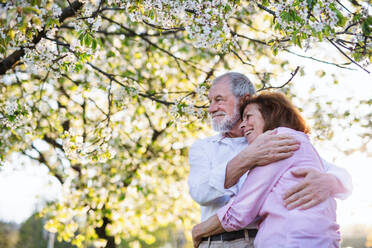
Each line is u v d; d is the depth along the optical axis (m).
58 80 6.66
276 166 2.30
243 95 3.06
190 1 2.79
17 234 20.58
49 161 7.28
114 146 7.22
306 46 2.66
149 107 6.78
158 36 6.68
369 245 7.66
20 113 3.91
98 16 3.11
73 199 7.47
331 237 2.10
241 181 2.70
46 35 3.26
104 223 7.88
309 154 2.37
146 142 7.60
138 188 7.51
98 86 5.88
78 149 3.88
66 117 6.75
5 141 6.26
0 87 6.04
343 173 2.48
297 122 2.65
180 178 8.34
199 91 3.96
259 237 2.22
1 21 2.73
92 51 3.10
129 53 7.30
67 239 7.39
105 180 7.46
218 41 2.75
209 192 2.58
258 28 6.33
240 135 3.02
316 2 2.56
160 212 8.67
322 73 5.68
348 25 2.90
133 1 2.95
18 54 4.11
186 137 7.70
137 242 8.16
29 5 2.70
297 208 2.16
